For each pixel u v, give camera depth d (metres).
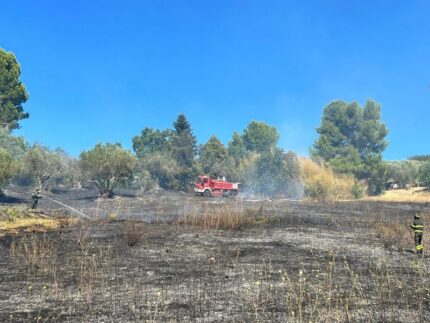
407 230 18.09
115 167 40.84
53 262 11.51
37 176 44.06
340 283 9.33
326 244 14.73
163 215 24.89
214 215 20.73
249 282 9.40
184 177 69.19
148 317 7.14
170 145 82.94
